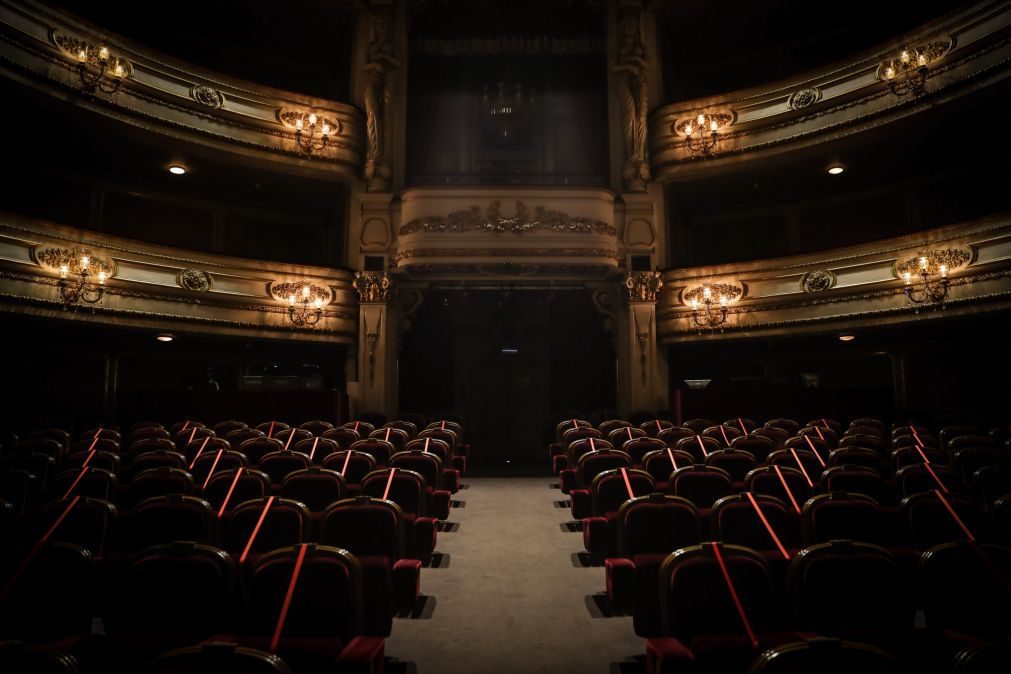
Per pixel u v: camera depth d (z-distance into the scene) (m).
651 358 15.43
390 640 4.71
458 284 16.27
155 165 15.09
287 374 16.19
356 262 15.87
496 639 4.73
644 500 4.89
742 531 4.74
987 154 14.52
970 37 11.99
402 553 5.07
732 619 3.47
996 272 11.54
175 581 3.51
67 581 3.57
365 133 16.22
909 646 3.16
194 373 15.60
